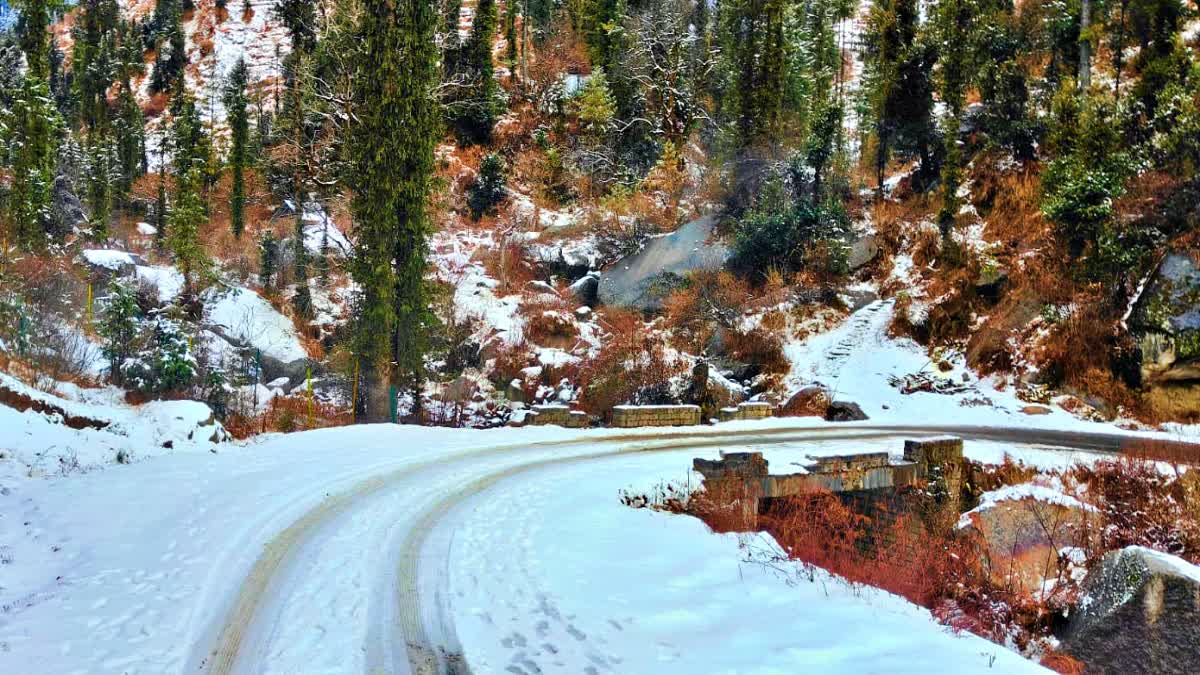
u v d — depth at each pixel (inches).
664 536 398.9
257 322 1489.9
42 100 1560.0
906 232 1449.3
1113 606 320.5
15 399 609.6
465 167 2244.1
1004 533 494.0
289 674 225.0
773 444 737.6
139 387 856.9
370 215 1002.1
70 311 1151.6
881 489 578.6
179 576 309.3
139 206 2514.8
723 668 231.8
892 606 322.3
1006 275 1228.5
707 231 1636.3
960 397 1098.1
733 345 1344.7
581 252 1761.8
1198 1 1315.2
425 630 262.8
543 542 375.6
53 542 360.8
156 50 4335.6
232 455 603.5
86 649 237.0
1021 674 227.1
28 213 1343.5
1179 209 1029.8
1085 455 679.1
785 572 353.1
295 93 1729.8
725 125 1891.0
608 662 238.8
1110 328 1021.8
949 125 1429.6
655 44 2240.4
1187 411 917.2
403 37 998.4
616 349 1279.5
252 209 2332.7
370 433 745.6
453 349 1387.8
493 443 711.7
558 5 3385.8
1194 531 538.3
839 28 3208.7
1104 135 1159.6
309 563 331.9
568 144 2292.1
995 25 1531.7
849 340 1300.4
